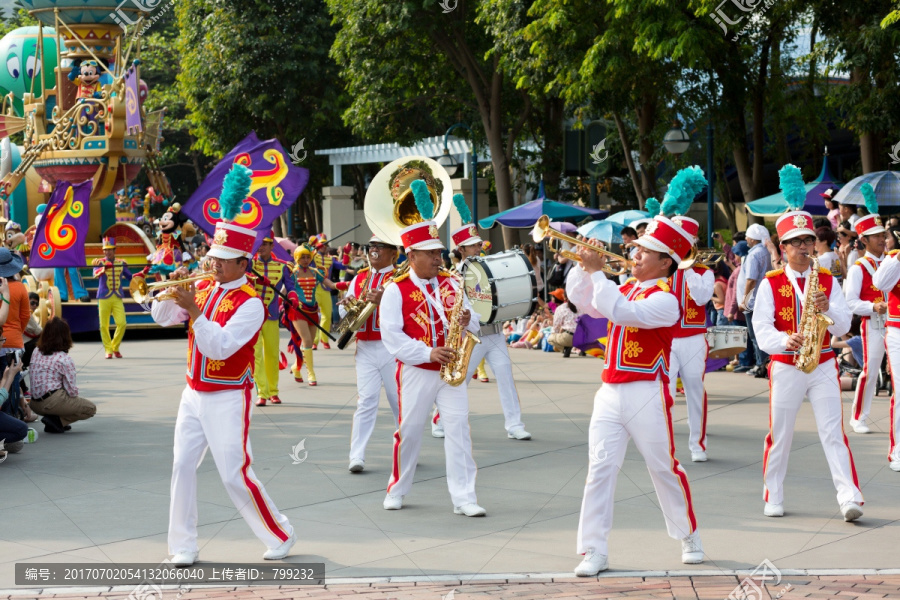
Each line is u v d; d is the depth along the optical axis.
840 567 5.70
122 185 21.02
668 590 5.32
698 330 8.48
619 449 5.68
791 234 6.82
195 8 31.81
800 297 6.80
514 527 6.61
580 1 17.39
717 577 5.54
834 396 6.78
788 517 6.79
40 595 5.36
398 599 5.21
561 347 15.98
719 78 18.77
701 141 20.64
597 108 19.28
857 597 5.18
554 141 25.48
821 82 22.12
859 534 6.37
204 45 31.45
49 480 8.02
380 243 8.56
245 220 11.16
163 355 17.47
